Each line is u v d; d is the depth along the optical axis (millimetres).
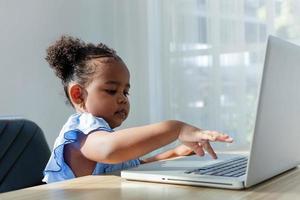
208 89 1836
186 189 687
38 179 1107
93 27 2094
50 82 1949
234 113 1768
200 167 828
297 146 822
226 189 674
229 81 1781
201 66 1857
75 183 765
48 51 1233
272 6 1682
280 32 1668
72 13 2033
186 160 963
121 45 2092
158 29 1989
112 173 880
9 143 1083
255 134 626
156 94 1996
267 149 675
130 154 809
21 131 1124
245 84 1744
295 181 734
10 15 1827
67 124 982
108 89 1093
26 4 1881
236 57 1763
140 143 800
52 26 1967
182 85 1915
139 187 717
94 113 1084
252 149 632
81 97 1109
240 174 731
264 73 609
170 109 1949
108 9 2109
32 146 1127
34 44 1906
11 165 1067
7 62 1812
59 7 1991
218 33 1801
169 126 812
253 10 1722
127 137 812
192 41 1882
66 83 1162
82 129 915
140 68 2043
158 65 1990
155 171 788
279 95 679
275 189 674
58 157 951
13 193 695
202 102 1855
